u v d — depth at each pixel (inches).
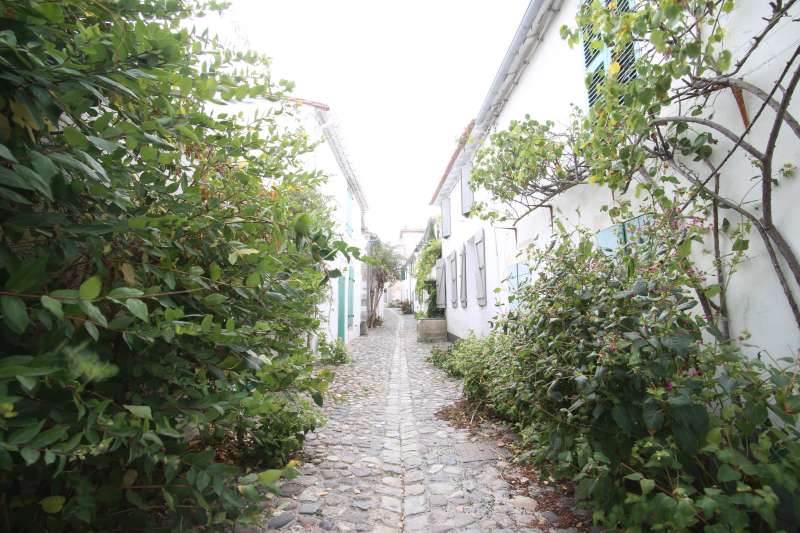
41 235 48.4
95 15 53.7
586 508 95.4
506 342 154.0
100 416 44.6
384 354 434.0
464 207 434.6
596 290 102.5
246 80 84.7
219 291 76.4
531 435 120.9
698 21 85.4
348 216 542.3
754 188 93.3
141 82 54.3
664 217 99.8
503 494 115.0
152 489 67.1
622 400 82.4
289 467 62.9
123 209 56.5
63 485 56.9
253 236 82.3
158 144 53.6
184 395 66.4
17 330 37.6
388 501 112.3
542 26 213.6
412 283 1336.1
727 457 63.0
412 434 168.2
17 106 42.0
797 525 71.6
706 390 73.5
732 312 99.3
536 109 227.9
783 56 85.7
